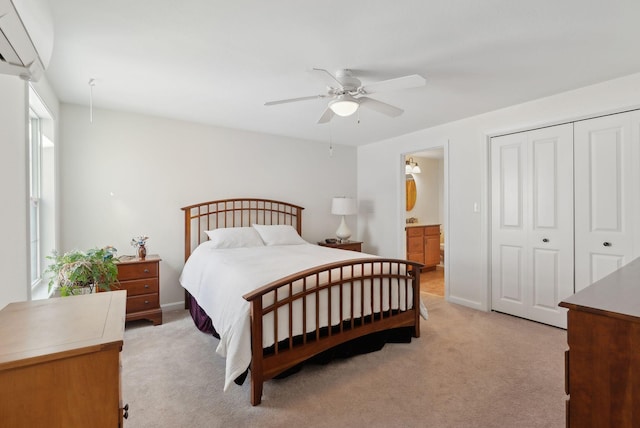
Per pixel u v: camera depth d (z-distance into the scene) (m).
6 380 0.80
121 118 3.40
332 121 3.78
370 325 2.45
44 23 1.09
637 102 2.47
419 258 5.66
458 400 1.89
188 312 3.58
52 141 2.79
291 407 1.83
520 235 3.28
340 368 2.27
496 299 3.50
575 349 0.96
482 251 3.55
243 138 4.20
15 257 1.66
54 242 2.80
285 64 2.27
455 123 3.79
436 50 2.07
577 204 2.88
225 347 1.97
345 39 1.94
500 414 1.75
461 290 3.77
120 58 2.19
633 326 0.85
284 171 4.57
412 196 6.20
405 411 1.79
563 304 0.99
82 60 2.21
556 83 2.65
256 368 1.86
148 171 3.55
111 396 0.91
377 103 2.41
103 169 3.31
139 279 3.11
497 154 3.44
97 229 3.28
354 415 1.76
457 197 3.79
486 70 2.38
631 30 1.84
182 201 3.75
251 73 2.42
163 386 2.06
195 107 3.25
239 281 2.21
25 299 1.79
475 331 2.95
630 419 0.86
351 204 4.73
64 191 3.11
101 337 0.92
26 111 1.83
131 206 3.46
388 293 2.63
